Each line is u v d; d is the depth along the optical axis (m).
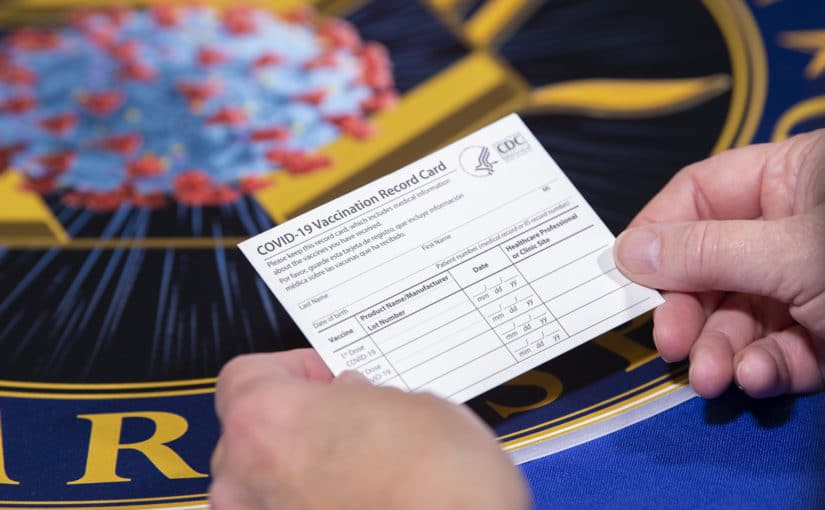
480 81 1.20
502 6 1.29
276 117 1.17
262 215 1.08
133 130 1.16
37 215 1.08
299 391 0.64
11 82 1.21
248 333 0.97
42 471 0.86
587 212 0.89
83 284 1.02
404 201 0.89
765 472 0.80
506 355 0.83
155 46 1.25
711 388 0.85
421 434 0.57
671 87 1.18
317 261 0.86
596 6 1.29
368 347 0.83
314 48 1.25
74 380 0.94
